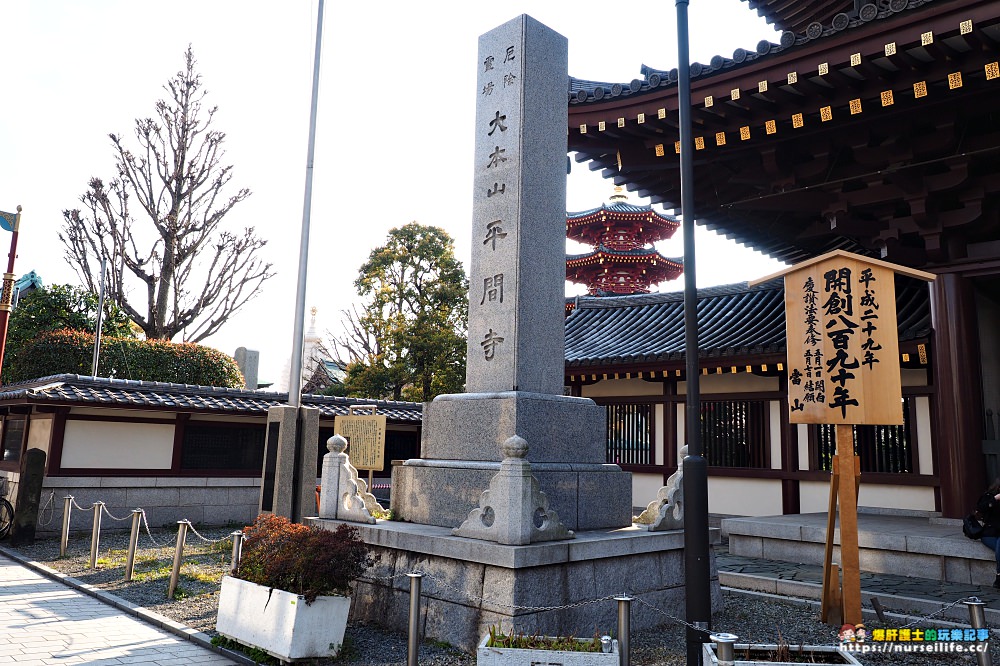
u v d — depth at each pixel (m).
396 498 8.02
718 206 12.84
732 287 17.86
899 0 7.82
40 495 12.85
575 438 7.79
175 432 15.23
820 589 8.55
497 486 6.11
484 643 4.92
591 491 7.61
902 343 11.21
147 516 14.64
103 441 14.31
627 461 16.64
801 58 8.67
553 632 5.91
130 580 9.35
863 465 13.02
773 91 9.09
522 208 8.04
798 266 7.48
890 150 9.66
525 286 7.91
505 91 8.45
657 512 7.75
